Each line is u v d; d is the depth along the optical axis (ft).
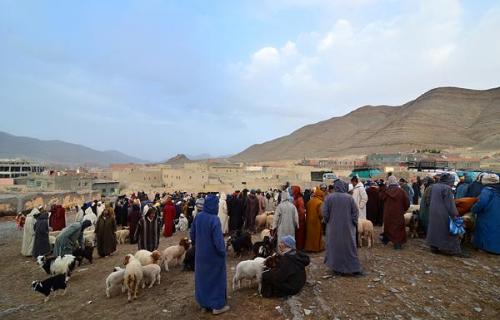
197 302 19.72
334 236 23.82
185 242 31.30
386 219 30.37
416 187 54.85
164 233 49.52
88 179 182.70
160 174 235.40
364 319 17.81
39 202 94.38
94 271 32.42
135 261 24.27
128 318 20.30
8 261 39.78
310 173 193.88
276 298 20.80
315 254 30.32
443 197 26.81
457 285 21.40
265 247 27.66
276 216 27.68
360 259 27.04
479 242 27.53
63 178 172.55
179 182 226.38
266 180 201.26
